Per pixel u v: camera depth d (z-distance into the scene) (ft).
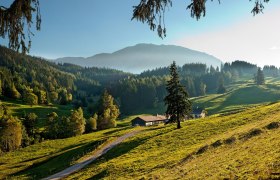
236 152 121.49
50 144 361.92
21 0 32.99
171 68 280.92
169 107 278.05
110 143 274.36
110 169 167.22
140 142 238.27
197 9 33.14
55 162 252.21
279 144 106.42
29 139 421.59
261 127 155.74
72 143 350.43
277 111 218.59
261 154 101.55
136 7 33.71
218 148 144.56
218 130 209.56
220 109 622.13
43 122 549.13
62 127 452.76
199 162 128.36
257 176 77.30
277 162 83.15
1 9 33.45
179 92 277.64
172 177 116.37
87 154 246.47
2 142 383.86
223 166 103.14
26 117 455.63
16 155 326.65
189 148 174.60
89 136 385.91
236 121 222.89
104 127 495.82
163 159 162.09
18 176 229.04
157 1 33.42
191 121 320.09
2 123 398.83
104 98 551.18
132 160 178.91
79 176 176.55
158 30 33.71
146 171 145.59
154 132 275.80
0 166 280.31
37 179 207.72
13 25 33.55
